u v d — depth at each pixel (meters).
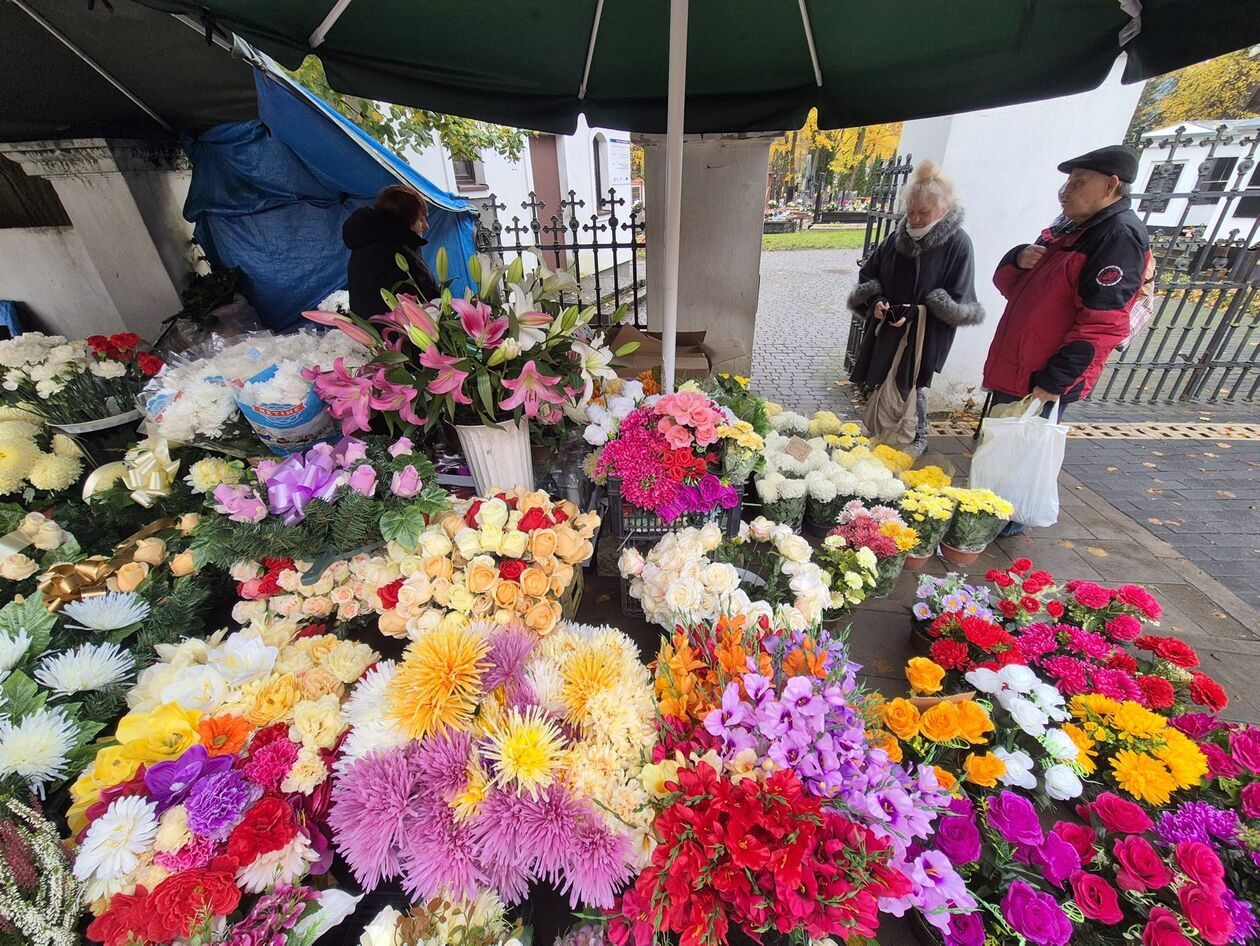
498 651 1.08
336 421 1.47
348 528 1.24
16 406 1.69
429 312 1.23
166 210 3.55
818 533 2.06
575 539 1.27
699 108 2.48
